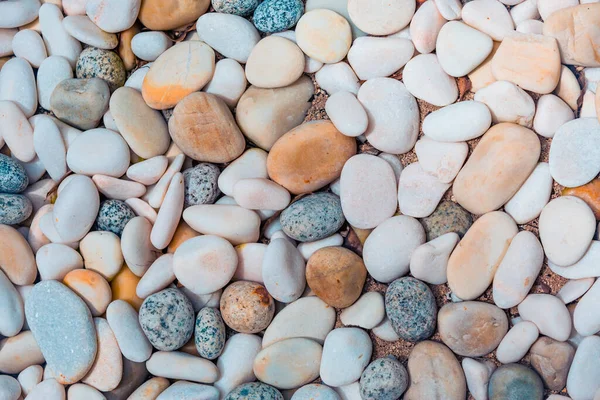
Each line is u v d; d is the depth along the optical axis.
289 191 0.58
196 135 0.58
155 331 0.56
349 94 0.57
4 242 0.58
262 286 0.58
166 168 0.59
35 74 0.62
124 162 0.59
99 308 0.58
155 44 0.60
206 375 0.56
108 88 0.60
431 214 0.58
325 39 0.57
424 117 0.58
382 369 0.55
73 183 0.58
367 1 0.57
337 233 0.59
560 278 0.56
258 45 0.58
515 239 0.56
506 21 0.56
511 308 0.57
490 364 0.56
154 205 0.59
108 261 0.58
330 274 0.57
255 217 0.58
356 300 0.58
